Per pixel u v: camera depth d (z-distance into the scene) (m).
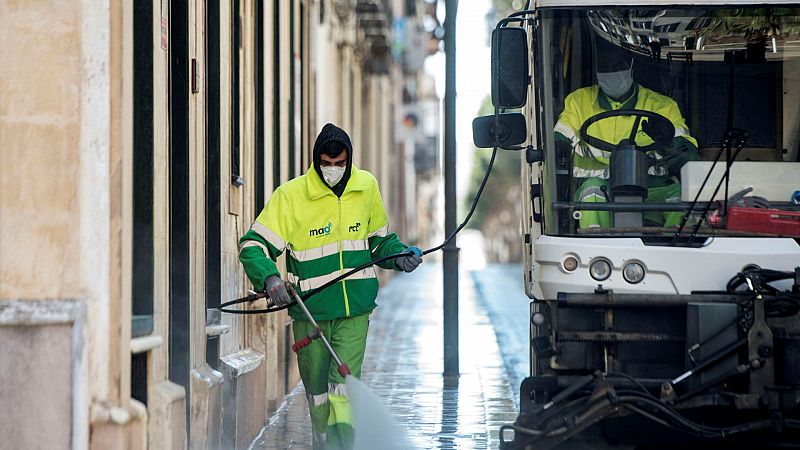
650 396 9.38
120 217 8.13
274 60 17.28
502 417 14.68
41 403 8.04
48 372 8.05
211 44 12.55
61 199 8.11
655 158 10.79
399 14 66.56
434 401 16.12
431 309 33.84
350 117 38.94
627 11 11.02
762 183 10.73
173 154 10.80
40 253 8.11
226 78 12.86
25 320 8.01
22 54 8.12
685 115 10.90
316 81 27.30
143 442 8.51
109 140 8.12
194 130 11.14
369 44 43.81
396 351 22.67
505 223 107.75
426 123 106.19
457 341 18.75
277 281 10.44
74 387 8.04
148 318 9.36
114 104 8.14
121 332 8.12
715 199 10.63
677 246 10.20
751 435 9.94
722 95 10.91
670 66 10.99
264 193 15.70
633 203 10.63
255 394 13.43
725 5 10.99
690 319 9.62
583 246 10.02
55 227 8.11
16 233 8.11
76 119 8.11
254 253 10.58
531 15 11.08
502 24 10.70
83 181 8.11
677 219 10.55
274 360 15.21
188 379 10.52
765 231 10.27
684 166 10.75
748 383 9.40
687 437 10.09
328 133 10.66
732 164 10.76
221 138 12.55
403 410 15.30
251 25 14.93
